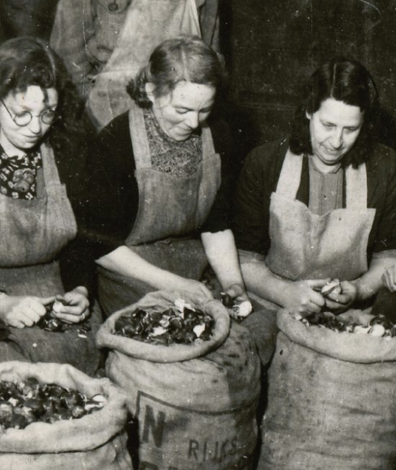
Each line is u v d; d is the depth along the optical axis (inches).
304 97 166.6
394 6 264.8
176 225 170.6
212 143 171.0
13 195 156.6
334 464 152.4
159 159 165.8
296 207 170.4
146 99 163.8
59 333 154.3
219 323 149.6
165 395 141.9
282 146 172.2
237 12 259.8
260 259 177.3
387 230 176.2
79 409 127.7
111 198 164.2
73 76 198.5
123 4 197.9
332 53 265.1
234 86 260.1
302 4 261.0
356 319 166.1
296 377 154.2
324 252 172.7
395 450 156.0
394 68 266.4
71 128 160.9
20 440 120.1
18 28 205.6
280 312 159.0
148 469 143.2
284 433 154.7
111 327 148.9
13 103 149.9
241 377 146.3
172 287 164.9
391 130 265.1
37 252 159.9
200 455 143.9
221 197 174.4
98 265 170.7
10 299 153.3
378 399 152.3
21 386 135.3
